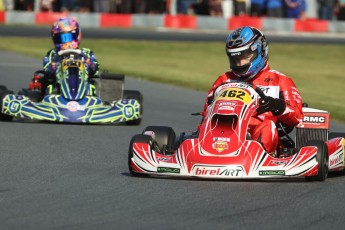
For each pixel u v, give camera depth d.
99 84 33.94
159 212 16.89
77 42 33.78
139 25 98.31
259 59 22.36
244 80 22.61
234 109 20.72
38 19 95.88
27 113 31.59
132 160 20.58
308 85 53.09
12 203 17.64
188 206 17.47
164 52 73.19
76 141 27.56
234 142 20.09
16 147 25.92
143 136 21.14
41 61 59.22
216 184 19.73
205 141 20.22
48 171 21.80
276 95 22.23
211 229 15.46
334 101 43.25
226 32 96.69
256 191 19.03
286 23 99.25
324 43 86.06
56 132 29.50
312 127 22.80
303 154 19.97
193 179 20.34
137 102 32.53
